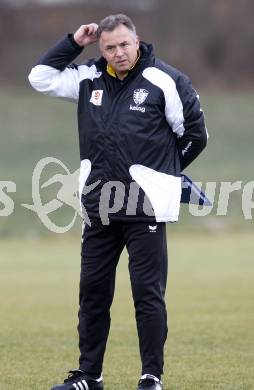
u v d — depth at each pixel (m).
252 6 145.12
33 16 139.50
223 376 18.98
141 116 16.48
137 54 16.73
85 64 17.23
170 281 34.84
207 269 38.41
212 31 142.88
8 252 46.28
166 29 141.88
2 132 101.50
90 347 17.47
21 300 30.66
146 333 16.78
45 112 111.75
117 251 17.31
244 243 49.09
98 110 16.69
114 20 16.41
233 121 108.38
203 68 141.88
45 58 17.19
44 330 24.84
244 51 143.38
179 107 16.55
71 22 140.25
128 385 18.28
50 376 19.11
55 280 35.81
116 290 32.53
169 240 51.03
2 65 133.62
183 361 20.53
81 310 17.48
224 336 23.53
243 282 34.38
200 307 28.47
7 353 21.66
